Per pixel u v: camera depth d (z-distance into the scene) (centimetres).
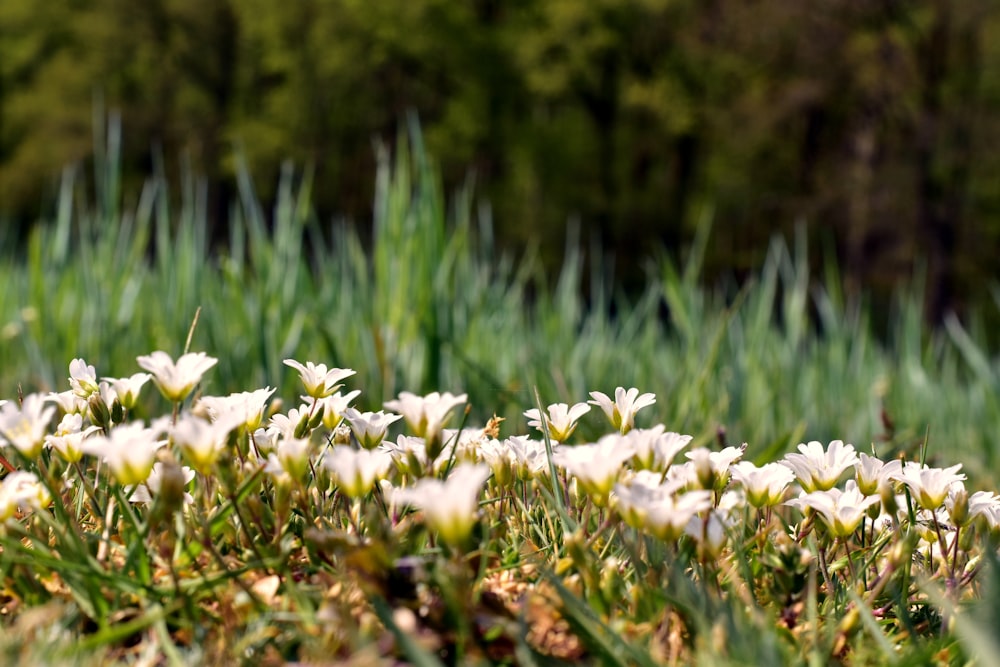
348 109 3120
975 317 616
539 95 2917
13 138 3400
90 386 167
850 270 2398
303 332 451
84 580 128
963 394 593
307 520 142
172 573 123
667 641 127
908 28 2325
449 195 2952
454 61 2919
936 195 2330
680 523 123
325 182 3145
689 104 2700
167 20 3153
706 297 652
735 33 2608
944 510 162
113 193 501
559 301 548
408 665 113
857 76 2372
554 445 165
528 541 158
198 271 457
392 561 121
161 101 3180
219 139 3070
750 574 136
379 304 438
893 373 585
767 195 2609
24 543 144
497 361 462
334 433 160
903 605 135
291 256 445
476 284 475
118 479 124
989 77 2303
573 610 116
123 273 478
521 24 2892
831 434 504
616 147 2908
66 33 3394
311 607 125
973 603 141
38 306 490
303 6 3006
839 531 139
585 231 2878
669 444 146
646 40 2800
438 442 138
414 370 434
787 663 117
